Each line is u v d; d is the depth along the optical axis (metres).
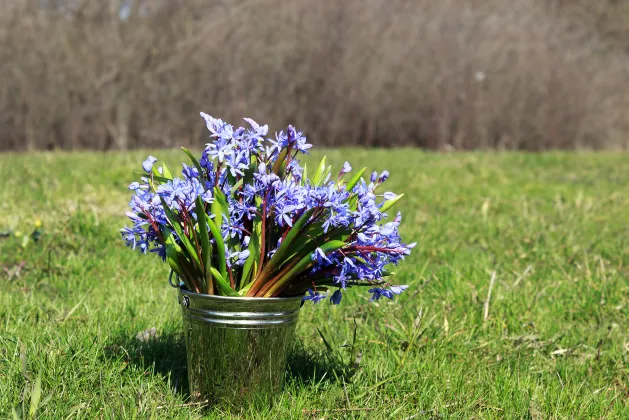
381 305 1.57
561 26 7.68
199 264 1.13
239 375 1.14
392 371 1.29
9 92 4.71
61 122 4.89
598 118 7.71
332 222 1.10
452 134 6.73
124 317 1.46
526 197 3.22
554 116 7.28
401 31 6.47
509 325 1.53
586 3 10.10
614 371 1.38
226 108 5.28
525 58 7.00
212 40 5.17
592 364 1.41
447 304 1.60
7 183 2.66
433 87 6.55
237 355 1.14
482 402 1.25
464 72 6.68
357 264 1.15
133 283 1.67
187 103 5.18
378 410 1.19
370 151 5.51
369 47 6.29
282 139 1.16
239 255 1.12
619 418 1.23
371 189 1.17
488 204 2.86
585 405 1.24
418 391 1.25
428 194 3.13
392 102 6.43
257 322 1.13
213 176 1.16
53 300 1.58
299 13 5.84
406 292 1.66
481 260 1.95
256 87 5.42
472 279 1.76
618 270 1.93
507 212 2.83
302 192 1.12
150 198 1.14
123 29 4.95
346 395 1.20
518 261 2.01
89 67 4.86
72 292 1.64
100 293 1.61
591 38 8.36
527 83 7.03
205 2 5.24
